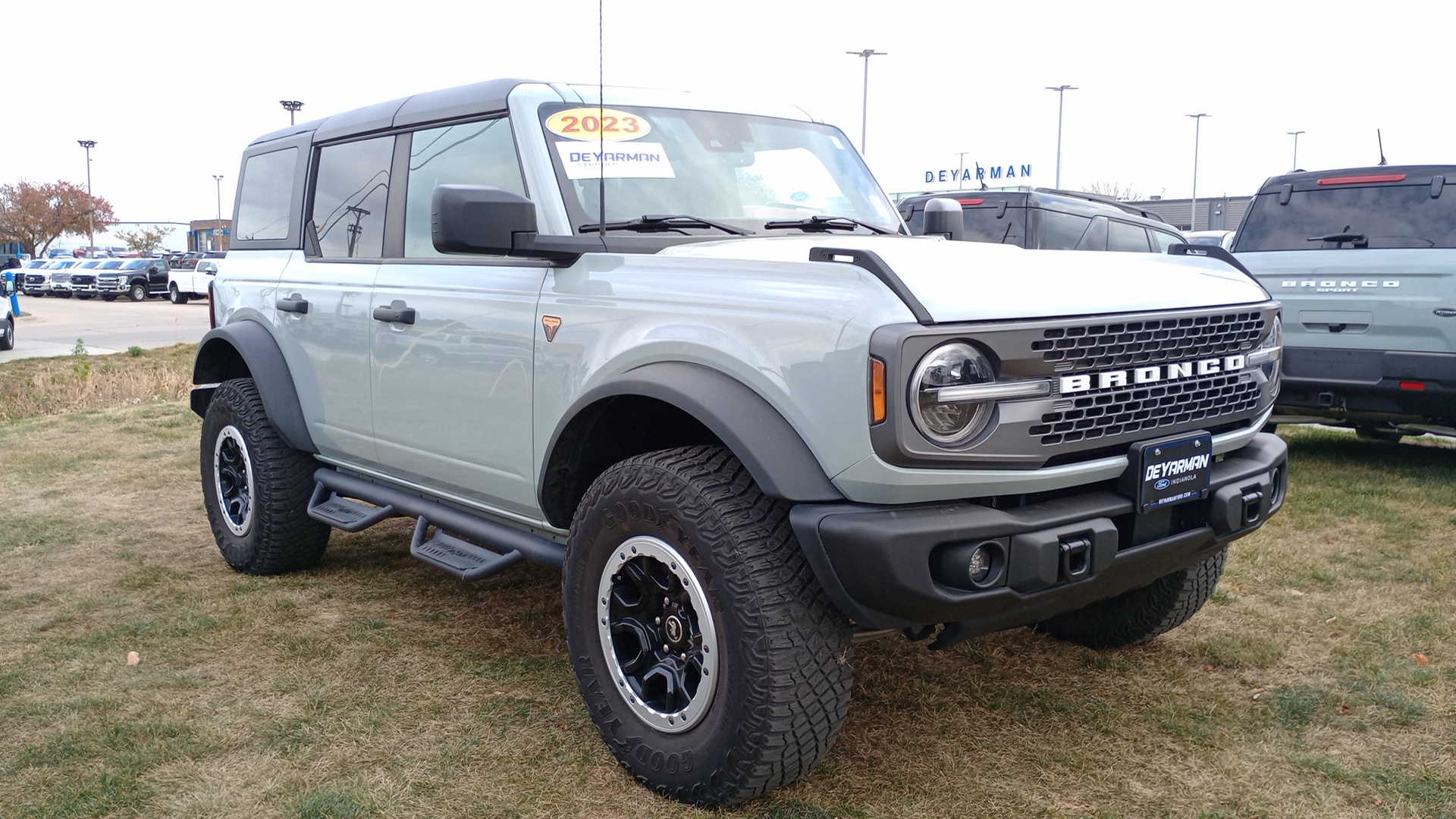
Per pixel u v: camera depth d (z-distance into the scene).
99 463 7.47
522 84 3.52
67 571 4.86
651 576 2.83
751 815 2.69
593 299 3.04
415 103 3.97
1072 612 3.80
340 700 3.39
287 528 4.58
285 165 4.74
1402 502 5.82
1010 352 2.42
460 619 4.16
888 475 2.36
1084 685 3.51
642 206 3.36
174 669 3.66
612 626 2.91
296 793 2.81
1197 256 3.53
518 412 3.29
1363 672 3.57
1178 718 3.25
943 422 2.38
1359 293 6.14
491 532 3.57
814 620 2.56
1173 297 2.80
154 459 7.62
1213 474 2.92
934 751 3.05
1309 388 6.39
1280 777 2.89
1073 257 2.99
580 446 3.10
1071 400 2.53
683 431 3.21
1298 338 6.39
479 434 3.46
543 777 2.90
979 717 3.27
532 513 3.38
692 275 2.82
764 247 2.96
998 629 2.67
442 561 3.63
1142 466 2.65
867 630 2.74
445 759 2.99
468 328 3.46
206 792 2.81
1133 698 3.40
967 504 2.50
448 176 3.70
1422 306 5.93
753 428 2.52
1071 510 2.57
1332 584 4.47
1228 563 4.75
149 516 5.92
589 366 3.01
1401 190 6.33
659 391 2.69
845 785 2.85
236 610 4.27
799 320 2.50
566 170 3.31
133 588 4.58
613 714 2.91
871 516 2.40
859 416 2.37
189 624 4.08
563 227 3.22
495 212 2.94
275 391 4.41
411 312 3.71
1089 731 3.17
